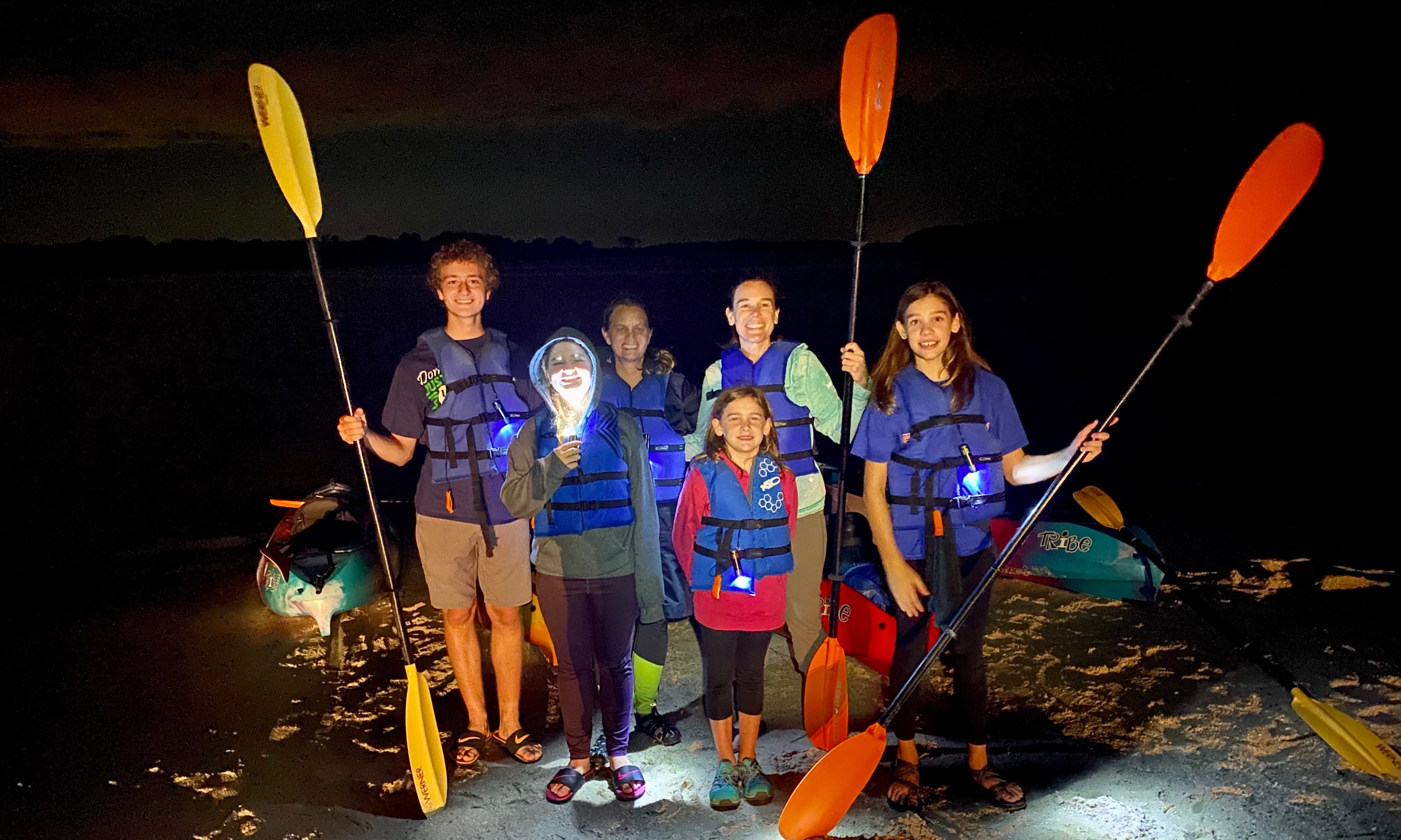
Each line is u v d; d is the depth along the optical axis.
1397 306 14.99
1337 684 3.90
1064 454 3.10
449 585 3.56
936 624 3.18
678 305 23.28
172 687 4.40
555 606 3.25
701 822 3.17
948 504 3.12
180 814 3.32
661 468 4.08
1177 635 4.46
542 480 3.05
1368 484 6.77
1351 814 3.01
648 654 3.76
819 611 3.63
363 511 5.02
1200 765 3.35
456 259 3.47
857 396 3.56
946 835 3.01
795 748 3.67
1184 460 7.79
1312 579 5.07
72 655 4.82
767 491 3.22
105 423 10.80
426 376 3.47
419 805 3.34
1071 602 4.95
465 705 3.90
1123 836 2.96
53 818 3.32
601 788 3.40
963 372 3.13
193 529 7.06
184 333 18.53
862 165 3.29
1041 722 3.74
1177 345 13.20
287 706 4.16
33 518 7.41
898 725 3.24
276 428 10.45
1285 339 13.11
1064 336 14.52
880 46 3.22
